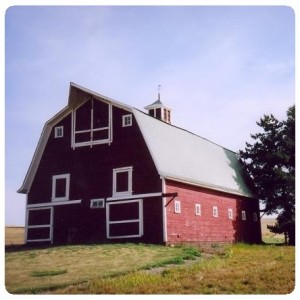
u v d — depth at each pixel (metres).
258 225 42.06
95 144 30.48
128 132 29.38
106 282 15.09
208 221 32.22
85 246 25.73
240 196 38.84
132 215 27.97
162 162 28.34
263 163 41.44
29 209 31.98
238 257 22.41
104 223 28.94
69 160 31.34
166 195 27.00
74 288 14.65
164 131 32.69
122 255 21.67
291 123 40.78
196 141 38.41
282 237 55.53
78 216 30.06
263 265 18.80
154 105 37.41
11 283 15.78
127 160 28.98
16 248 27.45
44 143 32.66
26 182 32.34
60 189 31.23
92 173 30.20
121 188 28.83
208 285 14.65
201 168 34.00
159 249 23.95
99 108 30.88
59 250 24.52
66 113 32.12
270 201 40.94
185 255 21.47
